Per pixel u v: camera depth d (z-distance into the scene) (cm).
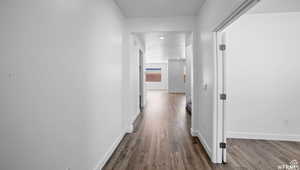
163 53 800
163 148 273
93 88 188
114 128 268
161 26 339
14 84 93
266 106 306
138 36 455
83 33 165
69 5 140
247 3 143
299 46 294
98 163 202
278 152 256
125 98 346
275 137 304
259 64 306
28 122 101
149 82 1355
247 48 308
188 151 262
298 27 294
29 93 101
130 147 278
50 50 118
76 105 153
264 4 263
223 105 226
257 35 304
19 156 96
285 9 283
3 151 88
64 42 133
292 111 298
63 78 133
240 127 315
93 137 189
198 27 319
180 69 1145
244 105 312
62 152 133
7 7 88
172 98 897
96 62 197
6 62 88
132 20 344
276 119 304
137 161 230
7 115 89
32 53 103
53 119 122
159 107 642
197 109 329
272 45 301
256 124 310
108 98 240
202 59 289
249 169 210
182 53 800
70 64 142
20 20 95
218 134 224
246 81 310
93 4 188
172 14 327
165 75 1349
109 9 246
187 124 414
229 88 314
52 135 121
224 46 223
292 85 298
